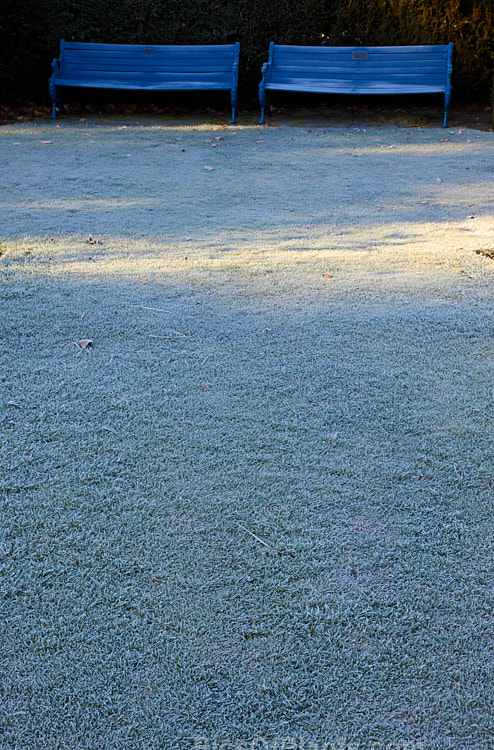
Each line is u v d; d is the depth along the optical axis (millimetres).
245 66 11312
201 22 11039
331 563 2055
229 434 2658
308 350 3336
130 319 3627
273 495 2336
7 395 2889
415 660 1761
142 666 1729
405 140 9219
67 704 1634
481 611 1907
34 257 4574
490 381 3096
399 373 3143
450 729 1600
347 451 2576
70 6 10766
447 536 2174
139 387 2979
